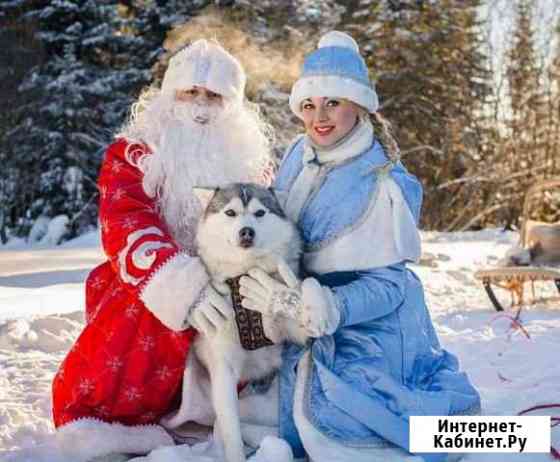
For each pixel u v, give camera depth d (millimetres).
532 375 4805
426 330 3674
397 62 28531
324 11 23219
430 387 3490
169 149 3775
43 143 24656
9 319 6613
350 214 3469
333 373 3346
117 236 3535
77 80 24719
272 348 3521
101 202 3730
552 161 26516
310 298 3229
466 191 25859
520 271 7559
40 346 6121
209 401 3613
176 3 24703
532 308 7879
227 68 3928
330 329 3250
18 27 24750
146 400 3592
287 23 21703
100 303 3688
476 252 14039
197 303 3334
